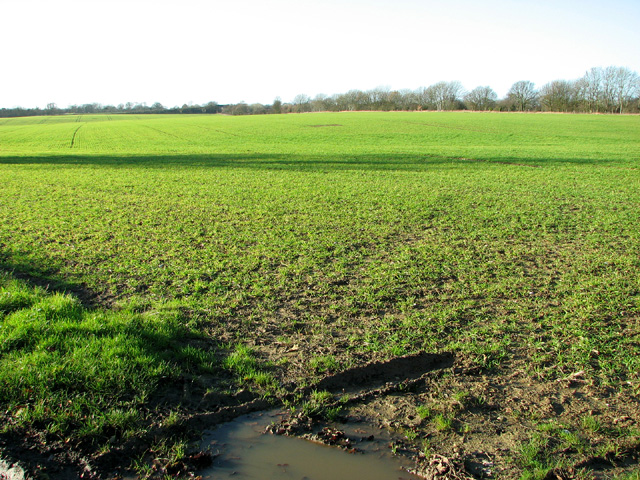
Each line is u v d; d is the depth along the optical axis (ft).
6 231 43.55
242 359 19.58
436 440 15.20
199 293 27.55
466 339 22.11
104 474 13.28
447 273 32.19
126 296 27.07
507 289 29.07
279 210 54.70
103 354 17.72
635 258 35.83
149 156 127.65
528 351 21.06
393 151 138.51
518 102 429.38
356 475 13.66
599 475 13.69
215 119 354.54
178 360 19.26
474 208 56.39
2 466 12.94
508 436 15.37
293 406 16.92
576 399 17.42
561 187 73.51
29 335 18.63
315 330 22.97
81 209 54.90
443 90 487.20
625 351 20.92
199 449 14.64
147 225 46.47
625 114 338.95
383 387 18.29
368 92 513.45
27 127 303.07
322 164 106.52
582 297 27.66
